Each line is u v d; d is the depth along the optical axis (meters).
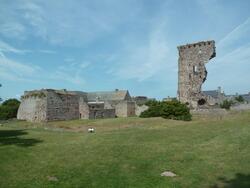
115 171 16.11
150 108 60.56
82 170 16.36
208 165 16.95
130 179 14.80
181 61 69.31
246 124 31.56
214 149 20.78
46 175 15.47
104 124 51.06
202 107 64.06
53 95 68.12
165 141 24.64
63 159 18.92
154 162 17.80
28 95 71.06
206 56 66.81
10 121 67.31
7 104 88.38
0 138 27.88
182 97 68.31
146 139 25.91
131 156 19.30
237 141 22.66
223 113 52.41
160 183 14.19
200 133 28.30
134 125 45.12
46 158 19.27
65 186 13.87
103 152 20.64
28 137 29.34
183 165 17.11
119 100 101.25
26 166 17.20
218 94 105.38
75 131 38.72
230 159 17.95
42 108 66.31
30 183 14.21
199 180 14.57
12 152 20.41
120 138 26.92
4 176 15.20
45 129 41.50
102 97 113.94
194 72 67.62
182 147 21.92
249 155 18.50
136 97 120.94
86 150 21.61
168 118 55.03
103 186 13.85
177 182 14.33
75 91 108.94
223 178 14.71
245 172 15.42
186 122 43.44
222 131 28.28
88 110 74.56
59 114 69.12
